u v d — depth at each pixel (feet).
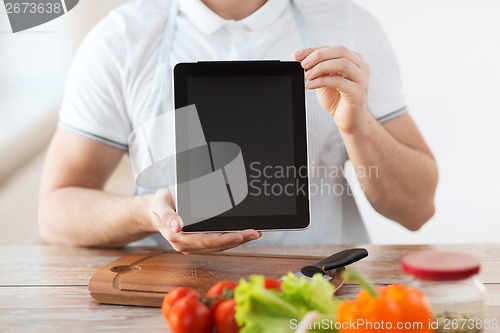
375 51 5.90
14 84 13.12
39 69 13.52
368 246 5.16
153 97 5.70
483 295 3.04
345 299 4.03
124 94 5.76
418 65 11.72
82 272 4.68
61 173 5.71
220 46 5.73
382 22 11.84
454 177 11.39
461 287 3.01
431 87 11.71
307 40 5.83
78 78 5.79
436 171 5.76
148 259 4.78
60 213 5.40
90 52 5.78
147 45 5.75
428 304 2.95
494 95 11.59
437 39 11.68
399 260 4.78
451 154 11.53
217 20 5.66
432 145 11.60
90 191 5.51
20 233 8.99
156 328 3.70
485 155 11.51
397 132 5.84
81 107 5.74
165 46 5.76
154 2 5.88
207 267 4.57
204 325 3.35
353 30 5.90
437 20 11.65
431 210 5.87
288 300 3.14
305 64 4.57
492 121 11.59
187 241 4.38
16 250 5.25
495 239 9.96
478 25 11.51
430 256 3.09
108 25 5.83
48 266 4.83
